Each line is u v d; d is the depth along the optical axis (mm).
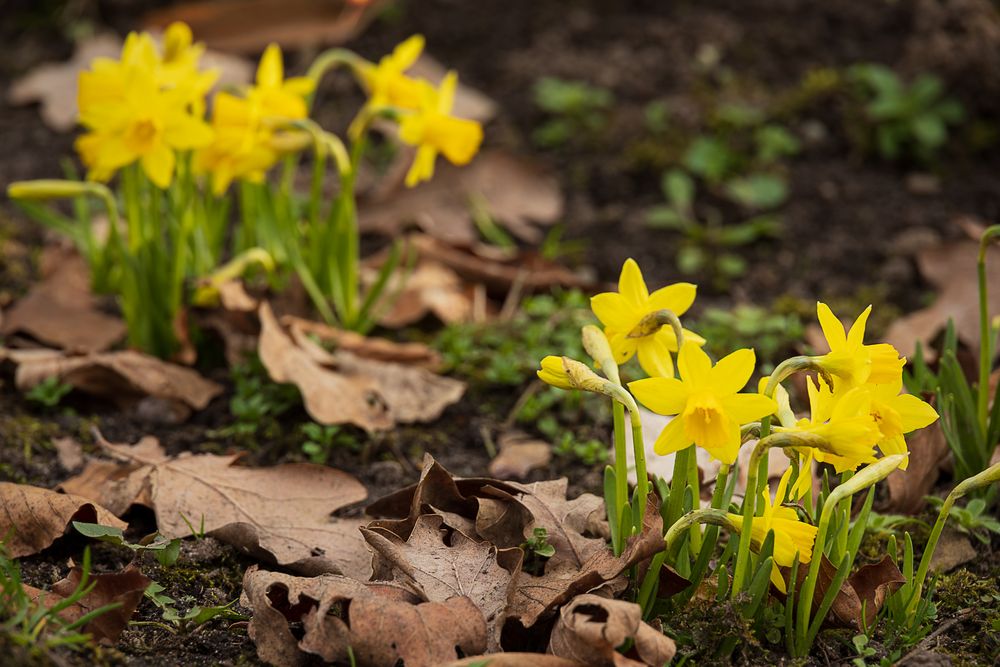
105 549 3342
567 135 6438
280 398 4266
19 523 3240
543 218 5902
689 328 4848
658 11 7266
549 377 2814
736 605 2781
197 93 4027
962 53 6188
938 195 5973
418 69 6832
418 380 4359
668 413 2648
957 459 3613
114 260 4801
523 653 2715
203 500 3496
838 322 2709
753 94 6574
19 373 4234
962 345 4699
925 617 3057
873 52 6746
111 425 4156
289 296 4684
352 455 4043
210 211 4758
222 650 2951
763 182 6039
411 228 5680
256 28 6566
